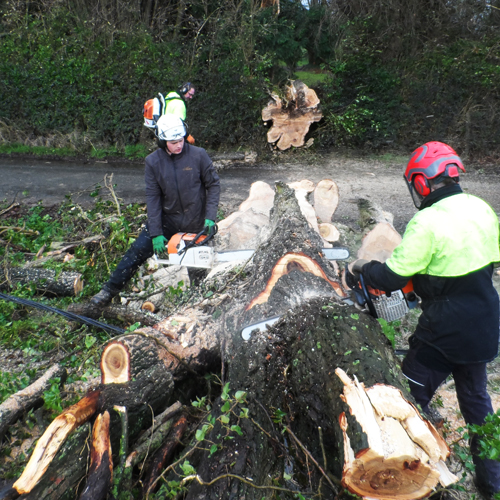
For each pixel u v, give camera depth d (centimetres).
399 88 930
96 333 377
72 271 446
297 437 234
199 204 377
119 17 1029
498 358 346
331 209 505
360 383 187
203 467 221
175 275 438
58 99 938
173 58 960
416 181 232
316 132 955
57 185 773
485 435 211
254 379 241
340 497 204
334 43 1073
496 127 892
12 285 423
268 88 929
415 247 214
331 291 282
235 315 289
